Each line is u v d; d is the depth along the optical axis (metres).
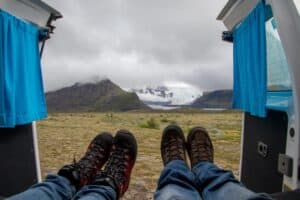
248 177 1.53
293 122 0.93
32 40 1.57
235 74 1.56
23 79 1.41
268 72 1.10
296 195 0.75
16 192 1.57
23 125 1.60
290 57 0.80
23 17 1.46
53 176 0.96
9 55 1.30
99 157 1.30
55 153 2.05
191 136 1.39
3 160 1.52
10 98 1.29
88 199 0.76
